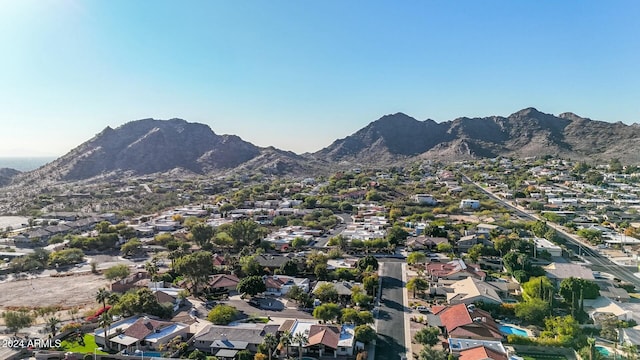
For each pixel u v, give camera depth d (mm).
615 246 186875
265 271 152625
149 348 99438
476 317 102125
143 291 119688
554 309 113812
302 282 140250
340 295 124438
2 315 115625
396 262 168125
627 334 95938
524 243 167625
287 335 93250
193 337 101500
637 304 119500
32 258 177375
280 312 119000
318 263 152250
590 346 85625
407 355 92688
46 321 116000
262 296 132125
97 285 150875
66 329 106188
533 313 106188
